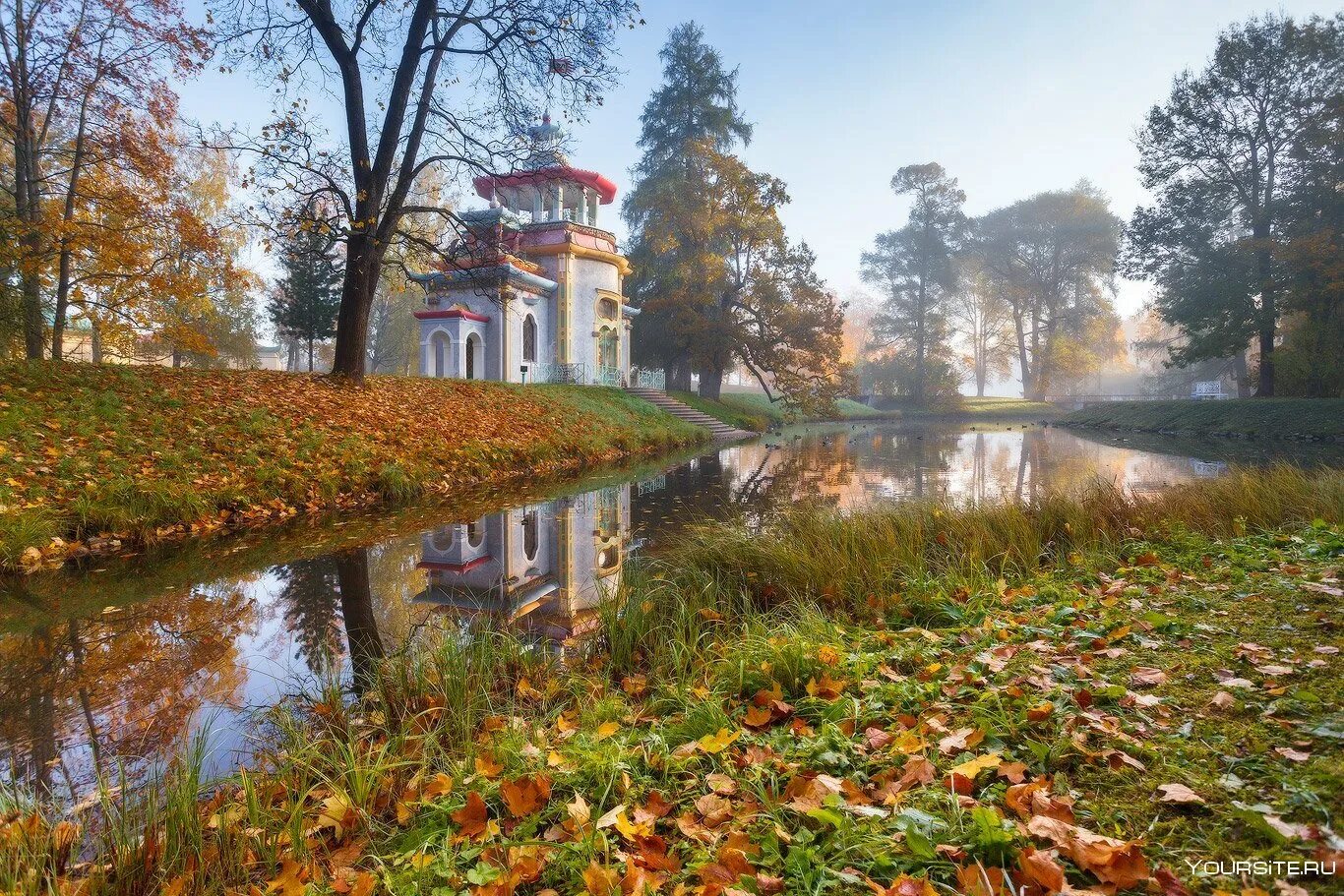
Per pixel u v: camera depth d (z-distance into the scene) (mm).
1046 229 56156
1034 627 3352
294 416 11086
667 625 4062
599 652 3988
